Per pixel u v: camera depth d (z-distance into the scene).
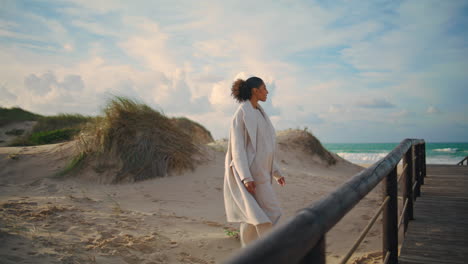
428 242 3.44
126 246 3.27
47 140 13.20
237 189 3.05
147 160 8.05
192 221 4.81
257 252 0.63
